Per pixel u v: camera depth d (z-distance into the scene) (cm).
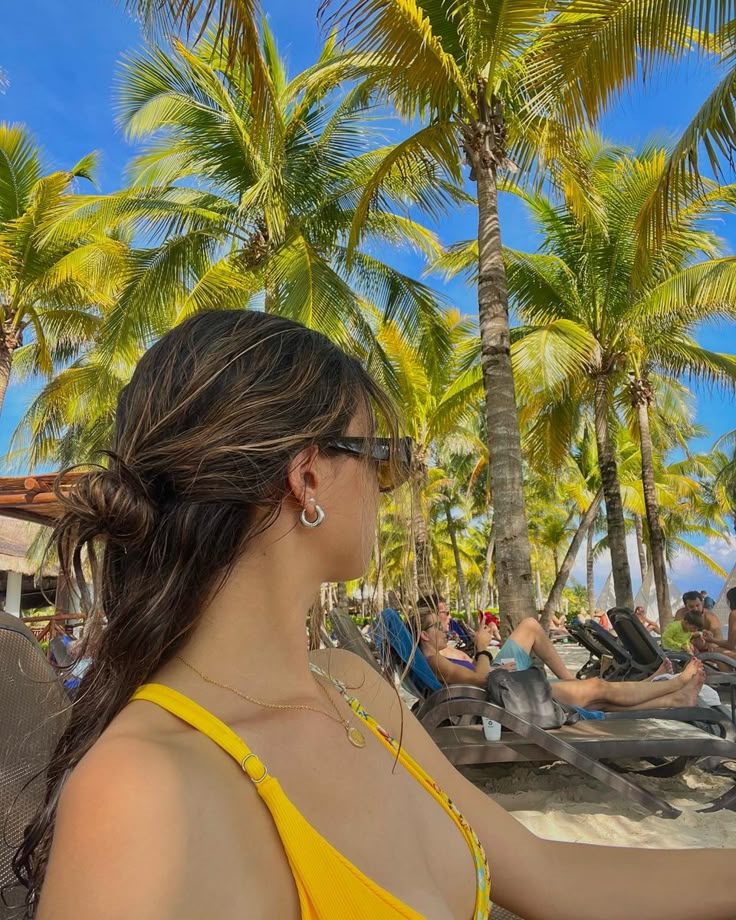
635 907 79
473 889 67
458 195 1132
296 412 58
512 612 695
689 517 3553
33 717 112
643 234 734
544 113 777
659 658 521
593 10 630
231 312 63
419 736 85
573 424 1559
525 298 1352
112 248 1177
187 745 47
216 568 55
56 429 1714
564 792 363
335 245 1238
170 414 55
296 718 57
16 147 1197
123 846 38
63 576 58
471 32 752
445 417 1523
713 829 306
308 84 919
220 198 1262
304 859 45
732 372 1391
